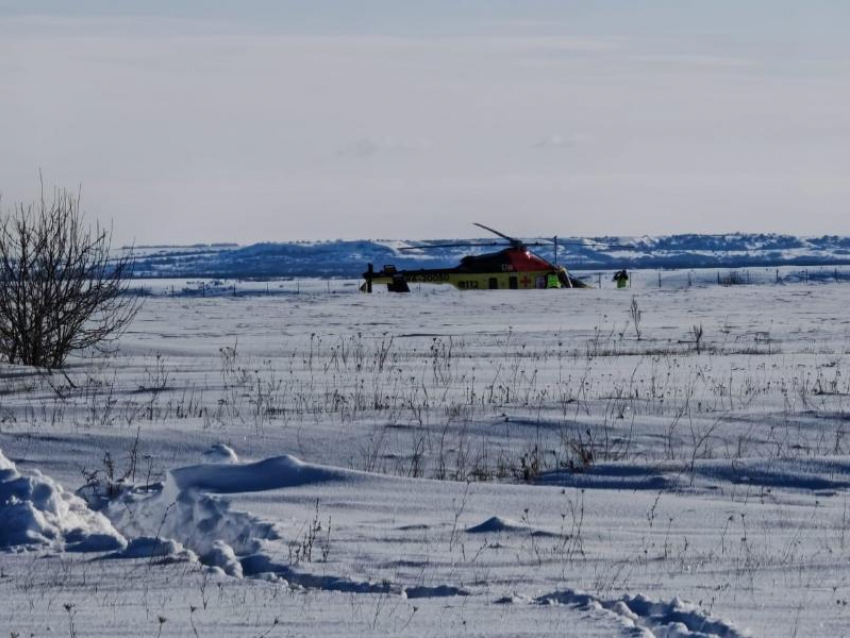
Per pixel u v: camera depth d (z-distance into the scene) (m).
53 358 51.44
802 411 35.06
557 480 26.59
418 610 15.20
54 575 17.34
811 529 20.86
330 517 21.20
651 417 34.09
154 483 24.25
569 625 14.38
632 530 20.66
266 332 80.12
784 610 15.42
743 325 83.69
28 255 50.94
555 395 40.19
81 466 27.52
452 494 23.28
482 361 54.50
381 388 42.97
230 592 16.31
